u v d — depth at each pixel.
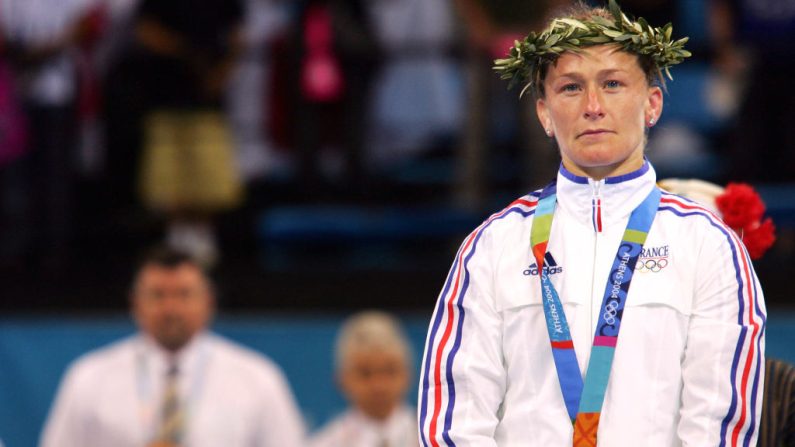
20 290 24.47
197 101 26.02
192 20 25.98
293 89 27.12
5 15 25.27
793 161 25.78
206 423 19.88
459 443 8.81
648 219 9.10
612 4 9.24
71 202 26.47
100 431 20.02
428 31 27.14
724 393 8.59
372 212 26.83
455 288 9.32
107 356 20.52
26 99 25.48
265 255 26.67
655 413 8.68
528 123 26.08
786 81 25.66
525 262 9.18
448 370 9.05
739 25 25.61
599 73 8.98
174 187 25.81
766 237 10.60
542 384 8.91
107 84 26.78
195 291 20.12
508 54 9.62
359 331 20.86
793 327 22.64
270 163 27.83
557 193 9.34
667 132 28.45
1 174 25.62
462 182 26.61
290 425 20.48
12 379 24.08
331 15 27.00
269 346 23.84
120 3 25.53
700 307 8.84
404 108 27.22
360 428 20.81
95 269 24.91
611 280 8.95
